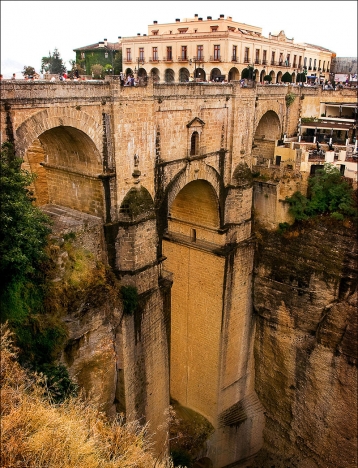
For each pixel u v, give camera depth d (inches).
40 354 919.7
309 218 1546.5
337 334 1483.8
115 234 1103.0
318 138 1841.8
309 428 1617.9
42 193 1374.3
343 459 1530.5
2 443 649.6
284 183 1581.0
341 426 1520.7
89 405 908.6
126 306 1103.6
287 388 1680.6
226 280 1546.5
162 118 1174.3
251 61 2576.3
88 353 1031.6
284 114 1787.6
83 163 1083.3
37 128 892.0
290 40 3097.9
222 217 1517.0
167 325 1298.0
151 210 1149.1
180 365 1774.1
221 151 1424.7
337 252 1472.7
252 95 1477.6
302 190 1590.8
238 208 1523.1
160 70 2652.6
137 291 1149.1
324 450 1578.5
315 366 1566.2
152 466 823.1
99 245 1092.5
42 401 776.3
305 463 1643.7
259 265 1644.9
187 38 2500.0
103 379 1085.1
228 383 1695.4
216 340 1617.9
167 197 1247.5
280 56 2861.7
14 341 873.5
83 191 1116.5
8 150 841.5
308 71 3245.6
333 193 1503.4
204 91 1283.2
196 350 1697.8
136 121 1080.8
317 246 1514.5
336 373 1508.4
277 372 1704.0
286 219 1598.2
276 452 1748.3
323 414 1566.2
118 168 1067.3
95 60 2915.8
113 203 1088.8
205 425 1683.1
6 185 813.9
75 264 1005.2
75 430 720.3
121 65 2920.8
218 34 2377.0
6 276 871.7
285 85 1742.1
